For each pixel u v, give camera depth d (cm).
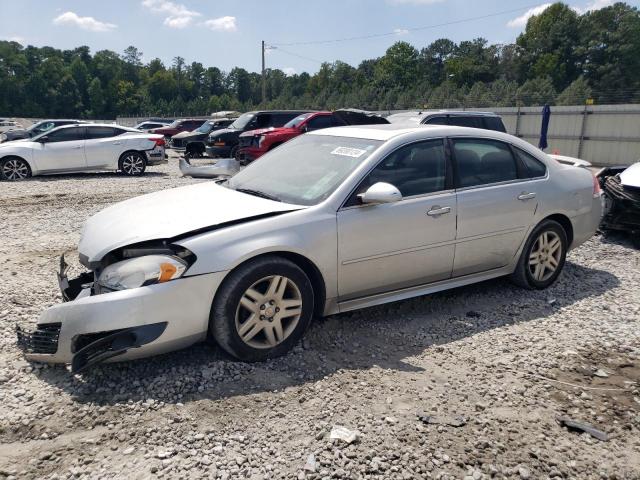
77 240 718
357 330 425
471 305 486
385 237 406
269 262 355
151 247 346
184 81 16262
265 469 262
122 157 1516
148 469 261
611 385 353
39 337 337
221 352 375
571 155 2361
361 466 266
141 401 315
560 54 8025
